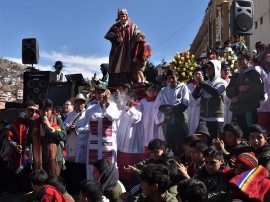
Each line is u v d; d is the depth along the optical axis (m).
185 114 7.93
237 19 10.22
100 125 7.91
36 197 5.20
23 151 8.56
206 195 4.28
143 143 8.62
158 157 6.74
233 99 7.32
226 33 25.06
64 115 9.86
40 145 7.84
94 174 6.44
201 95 7.86
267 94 7.84
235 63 10.48
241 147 6.28
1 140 10.77
